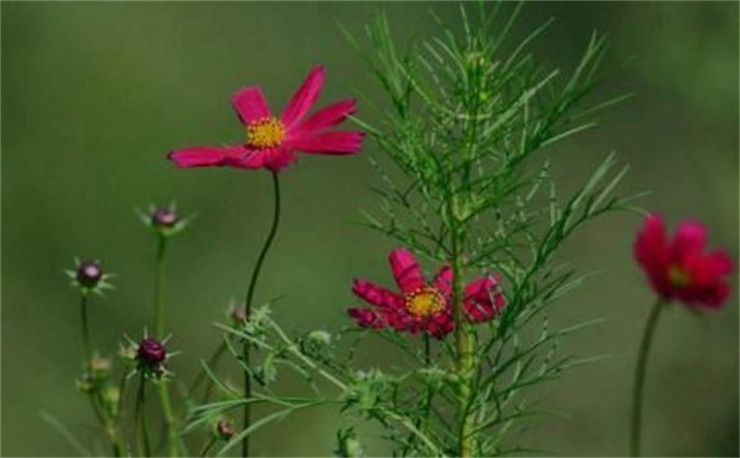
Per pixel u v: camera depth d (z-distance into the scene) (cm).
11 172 1037
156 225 366
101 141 1048
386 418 289
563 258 971
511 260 292
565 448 916
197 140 1065
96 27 1081
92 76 1071
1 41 1075
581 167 999
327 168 1001
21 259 1020
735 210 941
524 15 995
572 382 930
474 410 287
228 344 294
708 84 925
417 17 1002
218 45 1092
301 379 819
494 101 287
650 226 235
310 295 971
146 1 1085
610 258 975
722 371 934
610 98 984
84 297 355
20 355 984
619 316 960
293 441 806
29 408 953
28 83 1069
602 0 975
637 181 985
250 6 1092
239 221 1005
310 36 1085
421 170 289
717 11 920
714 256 232
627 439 927
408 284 292
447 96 290
